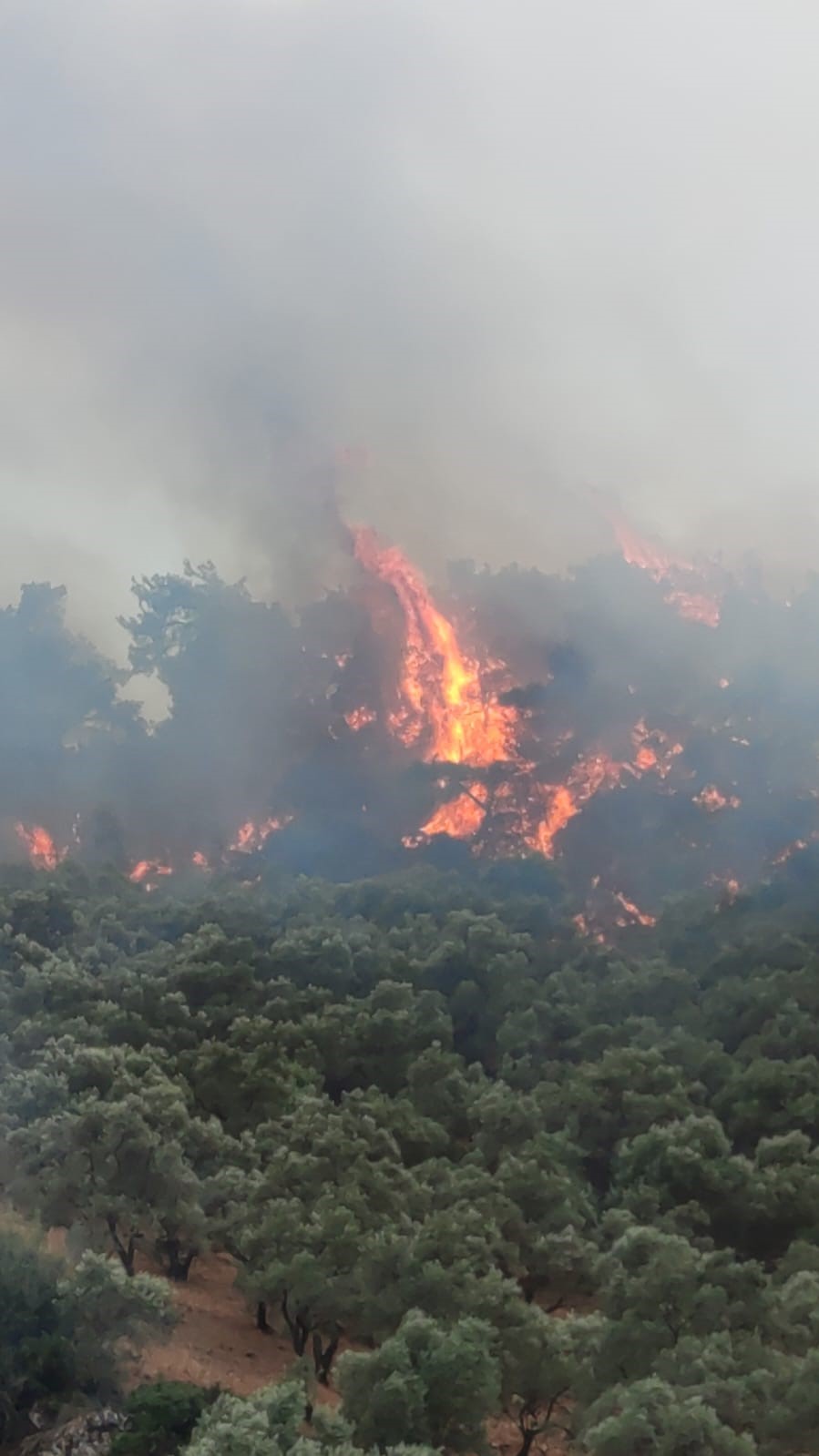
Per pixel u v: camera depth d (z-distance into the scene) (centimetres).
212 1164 5219
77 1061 5694
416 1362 3419
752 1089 6350
